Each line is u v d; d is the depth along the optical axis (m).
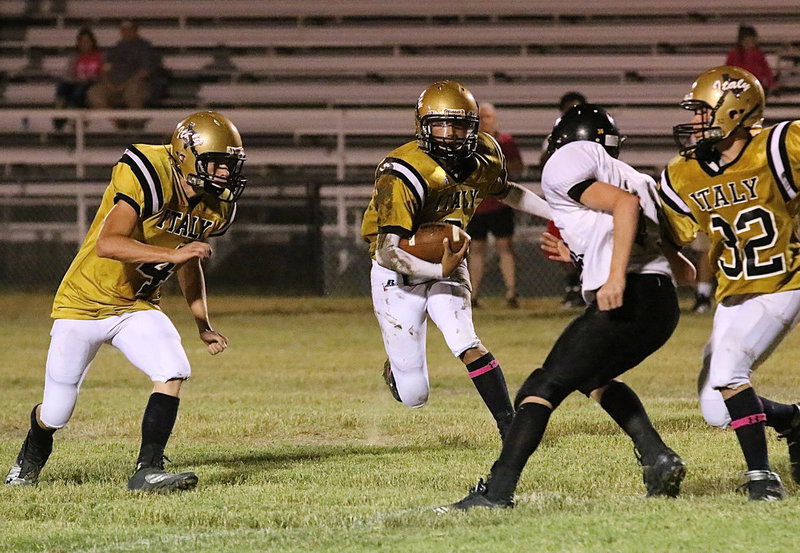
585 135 13.45
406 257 15.48
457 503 13.17
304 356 31.72
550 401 12.91
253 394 24.89
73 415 21.95
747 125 12.89
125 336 15.09
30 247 51.91
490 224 41.97
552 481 14.78
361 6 57.25
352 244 48.53
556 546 11.23
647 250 13.09
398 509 13.51
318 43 56.88
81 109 53.69
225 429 20.20
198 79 56.47
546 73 54.25
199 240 15.28
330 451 18.02
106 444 18.91
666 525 11.78
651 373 27.23
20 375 28.88
